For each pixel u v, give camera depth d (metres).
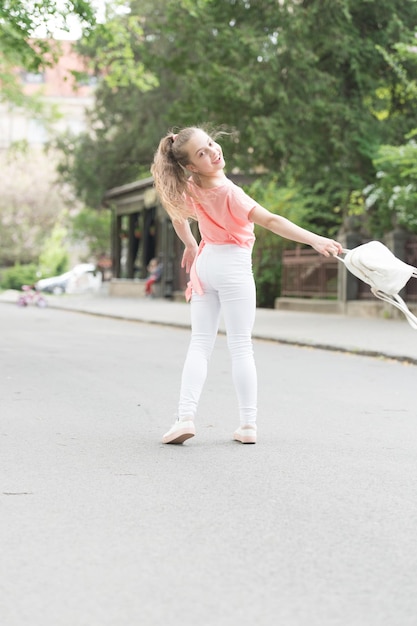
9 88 30.30
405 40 24.25
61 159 46.41
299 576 3.93
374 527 4.71
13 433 7.39
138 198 42.19
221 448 6.80
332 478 5.83
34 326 22.20
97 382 10.91
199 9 22.83
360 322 21.88
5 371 12.02
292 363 13.55
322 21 24.08
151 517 4.86
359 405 9.20
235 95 24.09
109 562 4.10
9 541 4.41
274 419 8.26
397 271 5.66
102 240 58.84
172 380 11.15
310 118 24.22
